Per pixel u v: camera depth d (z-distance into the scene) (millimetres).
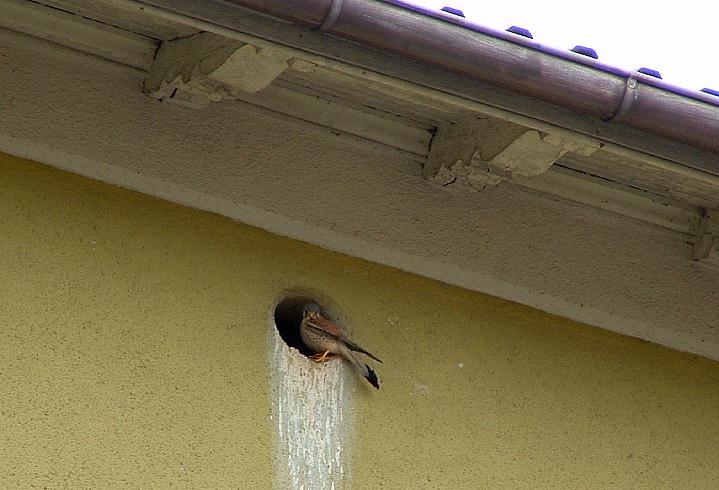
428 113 11172
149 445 10117
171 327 10523
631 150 10086
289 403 10688
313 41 9531
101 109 10758
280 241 11156
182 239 10844
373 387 11008
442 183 11477
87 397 10094
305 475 10523
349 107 11258
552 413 11414
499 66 9594
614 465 11414
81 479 9844
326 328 10906
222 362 10586
